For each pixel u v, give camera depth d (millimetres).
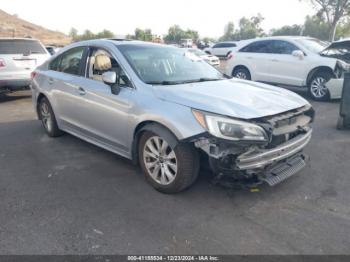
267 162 3438
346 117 6254
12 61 8992
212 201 3656
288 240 3008
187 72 4656
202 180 4113
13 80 9039
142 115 3807
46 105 5828
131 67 4203
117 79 4266
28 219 3346
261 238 3033
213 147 3299
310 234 3094
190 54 5188
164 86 3979
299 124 3830
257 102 3664
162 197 3760
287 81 10008
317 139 5844
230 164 3281
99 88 4445
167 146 3684
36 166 4664
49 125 5859
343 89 6199
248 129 3238
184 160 3547
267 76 10539
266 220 3312
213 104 3455
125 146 4266
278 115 3549
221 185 3709
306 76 9461
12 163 4781
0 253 2846
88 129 4859
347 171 4477
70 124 5270
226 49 27734
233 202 3643
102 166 4629
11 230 3164
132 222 3287
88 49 4922
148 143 3883
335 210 3504
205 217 3363
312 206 3578
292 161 3920
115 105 4191
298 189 3949
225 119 3270
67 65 5309
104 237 3057
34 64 9359
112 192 3891
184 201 3664
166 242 2988
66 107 5215
